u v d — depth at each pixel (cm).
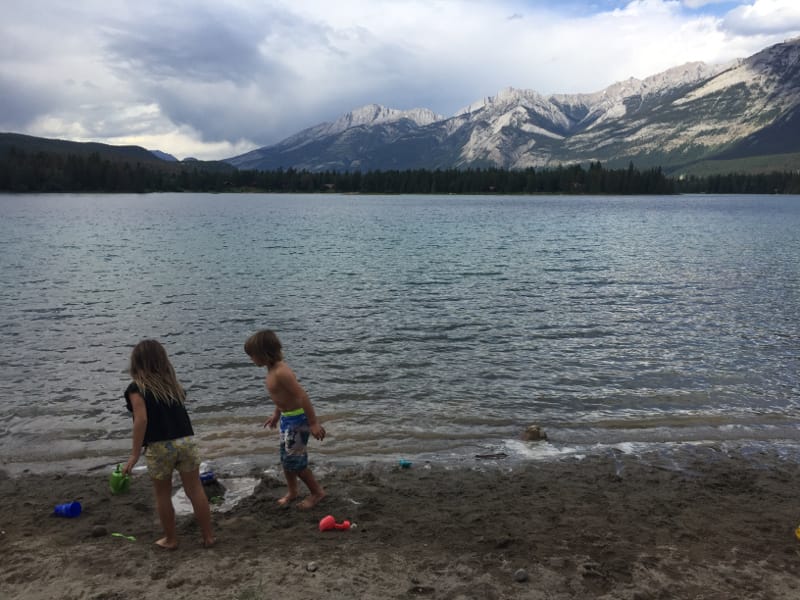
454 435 993
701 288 2447
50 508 707
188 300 2123
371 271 2884
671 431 1018
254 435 971
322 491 725
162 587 520
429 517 687
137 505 714
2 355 1411
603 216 8462
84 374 1277
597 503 738
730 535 650
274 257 3441
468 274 2802
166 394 563
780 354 1488
